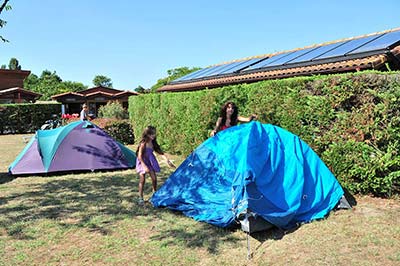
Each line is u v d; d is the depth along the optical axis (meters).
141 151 6.67
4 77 33.59
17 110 25.50
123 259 4.35
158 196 6.54
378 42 9.35
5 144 17.45
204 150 6.37
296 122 7.27
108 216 5.92
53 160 9.46
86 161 9.68
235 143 5.91
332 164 6.74
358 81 6.39
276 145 5.86
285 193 5.46
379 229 4.96
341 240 4.69
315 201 5.68
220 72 14.80
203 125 10.17
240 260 4.27
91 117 21.80
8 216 5.97
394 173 6.04
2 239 5.00
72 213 6.11
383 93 6.08
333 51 10.38
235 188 5.22
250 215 4.90
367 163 6.29
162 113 13.26
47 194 7.42
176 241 4.84
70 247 4.72
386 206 5.92
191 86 15.59
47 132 10.42
